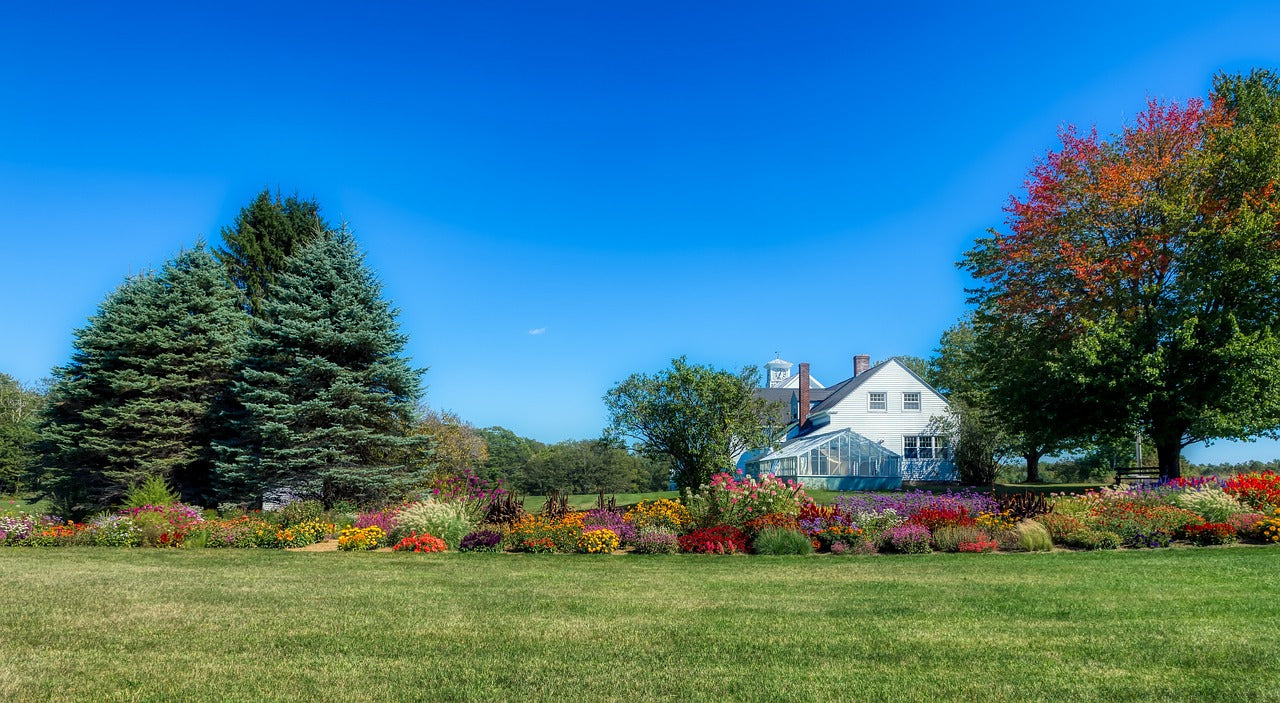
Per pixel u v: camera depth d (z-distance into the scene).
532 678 5.35
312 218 31.47
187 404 23.61
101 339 23.64
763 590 9.29
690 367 24.36
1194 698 4.84
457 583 9.94
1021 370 26.78
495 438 78.88
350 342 22.25
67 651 6.05
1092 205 25.69
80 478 23.59
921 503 17.80
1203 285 22.98
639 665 5.71
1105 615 7.51
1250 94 27.30
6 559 12.78
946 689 5.07
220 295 25.61
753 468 41.72
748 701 4.86
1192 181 24.61
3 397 55.03
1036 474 41.94
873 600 8.50
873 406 41.50
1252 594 8.62
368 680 5.30
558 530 14.30
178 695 4.96
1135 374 22.75
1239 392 22.75
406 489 22.70
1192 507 16.25
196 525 15.96
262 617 7.47
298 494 21.77
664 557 13.12
